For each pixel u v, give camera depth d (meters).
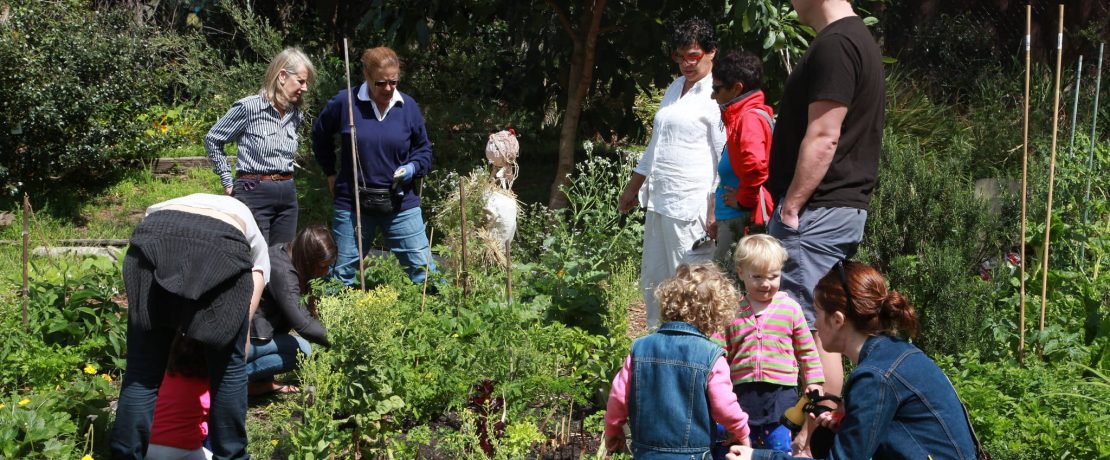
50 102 8.66
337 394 4.02
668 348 3.46
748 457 3.22
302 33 13.48
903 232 5.14
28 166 8.99
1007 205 5.63
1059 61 4.99
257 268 4.00
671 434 3.41
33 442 3.91
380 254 7.23
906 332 3.13
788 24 7.88
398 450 4.04
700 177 5.17
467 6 8.69
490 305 5.18
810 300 4.16
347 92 5.79
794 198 4.07
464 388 4.36
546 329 4.96
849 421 2.97
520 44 11.15
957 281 4.87
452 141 9.46
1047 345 4.92
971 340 4.84
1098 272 5.67
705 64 5.21
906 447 2.92
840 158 4.11
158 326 3.71
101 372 5.05
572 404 4.75
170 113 11.36
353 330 4.06
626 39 8.95
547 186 10.29
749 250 3.81
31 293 5.26
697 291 3.48
